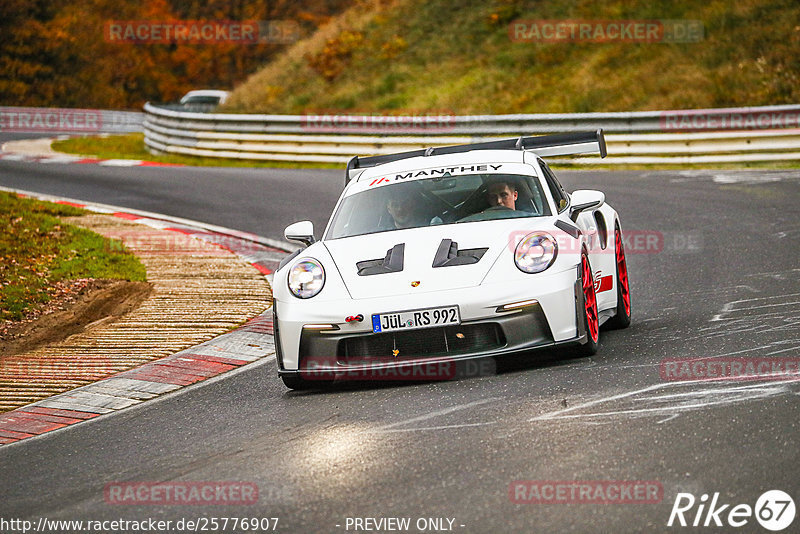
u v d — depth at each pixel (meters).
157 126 96.69
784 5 90.81
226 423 19.48
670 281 31.64
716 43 89.25
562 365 20.77
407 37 117.19
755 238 37.53
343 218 24.38
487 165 25.02
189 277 38.34
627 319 25.56
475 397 18.64
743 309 25.56
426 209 23.62
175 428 19.64
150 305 33.78
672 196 50.81
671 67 87.75
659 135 64.94
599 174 61.97
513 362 21.55
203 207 58.22
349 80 111.06
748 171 58.12
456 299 19.95
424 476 14.31
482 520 12.41
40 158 91.31
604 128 67.12
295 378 21.20
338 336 20.44
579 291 20.55
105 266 40.03
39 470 17.67
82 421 21.38
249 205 57.94
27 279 36.59
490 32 111.56
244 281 37.47
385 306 20.16
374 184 25.33
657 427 15.44
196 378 24.48
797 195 47.50
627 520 12.01
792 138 61.16
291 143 79.69
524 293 20.03
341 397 20.34
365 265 21.44
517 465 14.34
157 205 59.75
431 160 26.30
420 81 105.12
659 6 100.00
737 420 15.40
